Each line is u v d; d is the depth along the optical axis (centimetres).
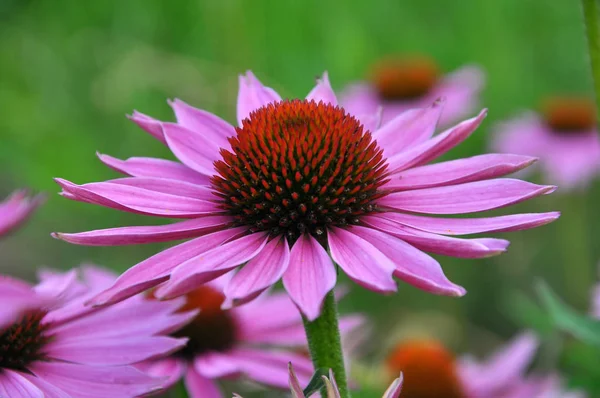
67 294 44
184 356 48
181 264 39
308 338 40
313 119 42
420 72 90
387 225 40
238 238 40
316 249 40
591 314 55
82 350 42
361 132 42
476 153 89
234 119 85
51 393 40
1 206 47
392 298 77
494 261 80
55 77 94
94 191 40
